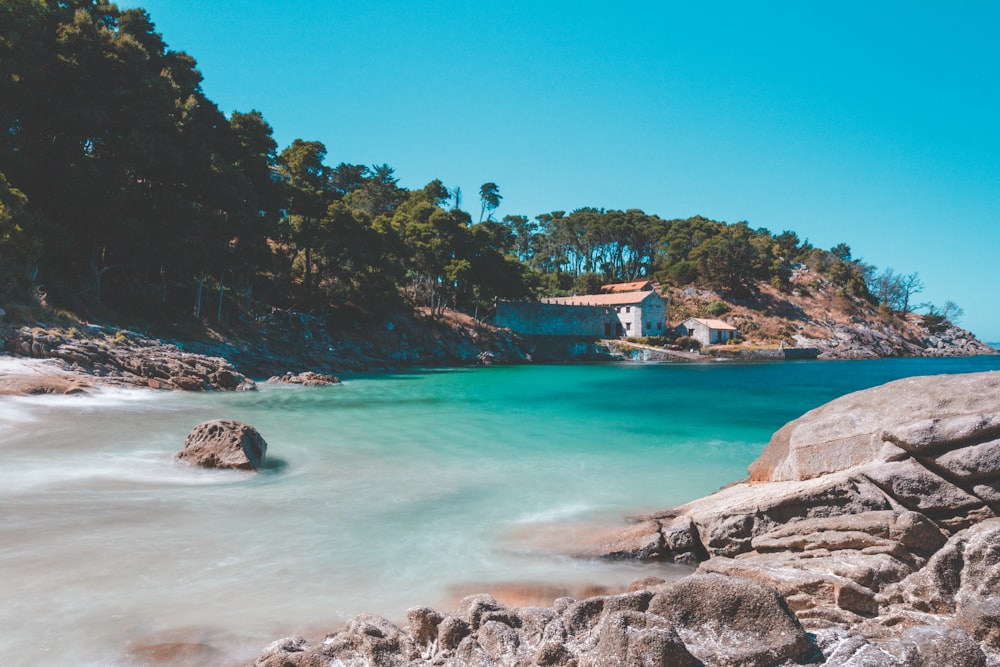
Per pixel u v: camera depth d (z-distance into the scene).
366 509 13.91
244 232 55.22
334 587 9.61
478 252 98.62
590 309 119.12
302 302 71.31
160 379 34.59
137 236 45.59
